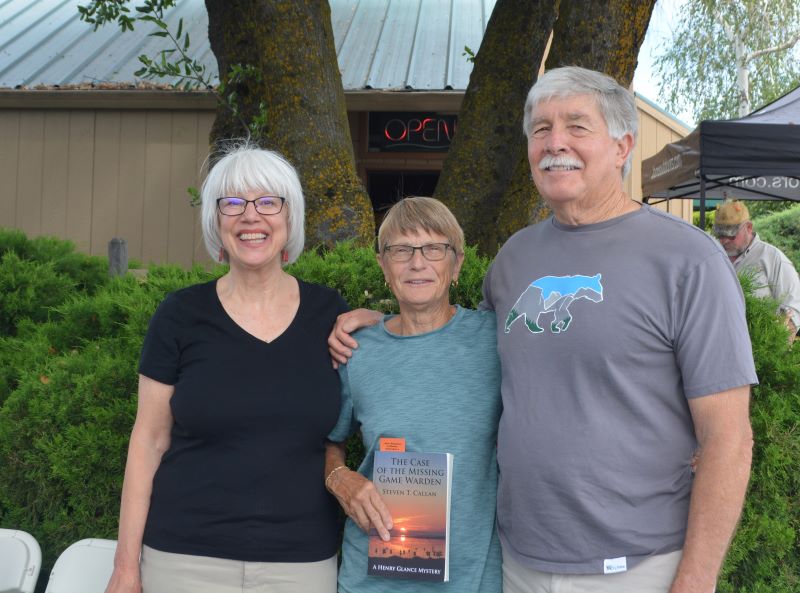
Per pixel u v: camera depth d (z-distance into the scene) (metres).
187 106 7.71
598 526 1.73
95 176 7.99
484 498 2.00
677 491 1.77
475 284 2.77
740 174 5.52
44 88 7.52
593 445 1.73
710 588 1.64
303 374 2.06
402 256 2.10
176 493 1.98
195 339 2.06
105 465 2.72
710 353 1.66
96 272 5.50
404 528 1.93
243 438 1.99
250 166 2.07
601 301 1.76
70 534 2.78
